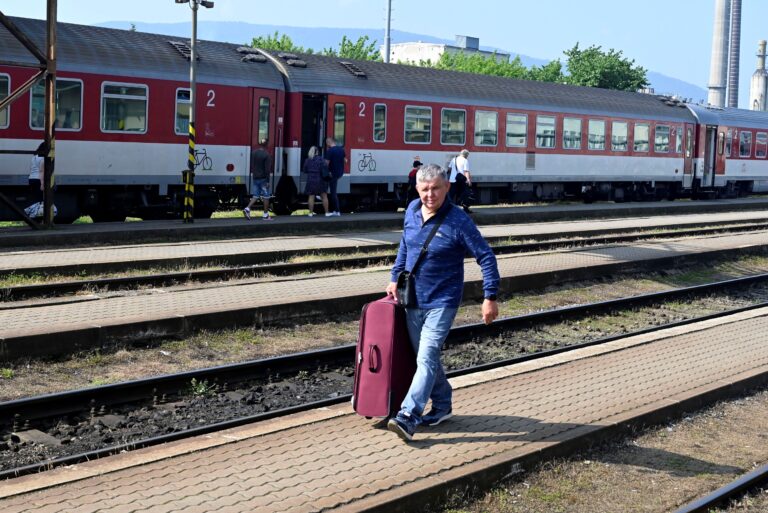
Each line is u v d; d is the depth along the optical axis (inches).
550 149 1334.9
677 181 1617.9
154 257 641.6
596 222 1151.0
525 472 269.7
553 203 1510.8
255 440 276.1
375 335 288.5
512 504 251.6
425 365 277.9
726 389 365.1
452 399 324.2
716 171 1696.6
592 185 1462.8
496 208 1256.2
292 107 1014.4
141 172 876.6
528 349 478.6
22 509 217.8
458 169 1031.0
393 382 287.6
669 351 424.2
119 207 892.0
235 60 965.8
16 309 466.6
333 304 523.5
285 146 1021.8
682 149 1608.0
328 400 349.1
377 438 280.7
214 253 679.7
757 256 905.5
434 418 294.2
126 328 426.3
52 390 360.5
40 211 787.4
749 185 1857.8
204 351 432.8
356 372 293.9
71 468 248.4
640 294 676.7
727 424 335.6
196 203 969.5
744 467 290.7
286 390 379.2
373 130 1085.8
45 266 576.7
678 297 652.7
